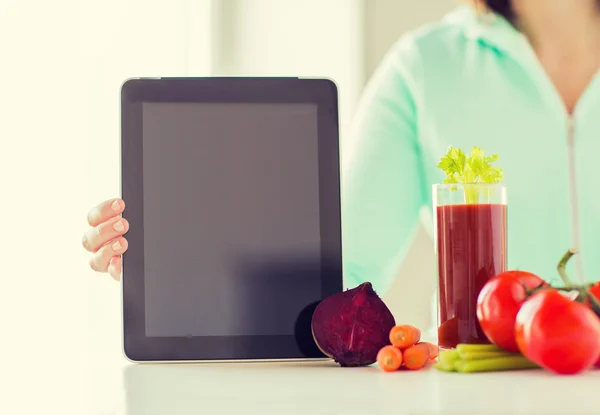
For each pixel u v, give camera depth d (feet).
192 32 7.69
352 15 7.97
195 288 2.83
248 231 2.85
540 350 2.35
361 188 6.01
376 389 2.15
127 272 2.82
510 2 6.25
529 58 6.11
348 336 2.64
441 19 8.12
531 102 6.14
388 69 6.37
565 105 6.42
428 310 7.94
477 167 2.69
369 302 2.68
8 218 6.55
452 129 6.18
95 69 6.89
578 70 6.38
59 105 6.72
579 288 2.57
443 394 2.04
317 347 2.81
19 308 6.49
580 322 2.34
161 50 7.25
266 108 2.89
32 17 6.69
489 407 1.84
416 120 6.25
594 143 6.06
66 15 6.77
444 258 2.71
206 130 2.87
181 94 2.88
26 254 6.55
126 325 2.81
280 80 2.89
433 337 3.88
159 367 2.72
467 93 6.18
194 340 2.81
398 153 6.15
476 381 2.29
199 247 2.84
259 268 2.84
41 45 6.70
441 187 2.71
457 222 2.68
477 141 6.19
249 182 2.87
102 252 3.11
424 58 6.26
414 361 2.54
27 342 6.49
